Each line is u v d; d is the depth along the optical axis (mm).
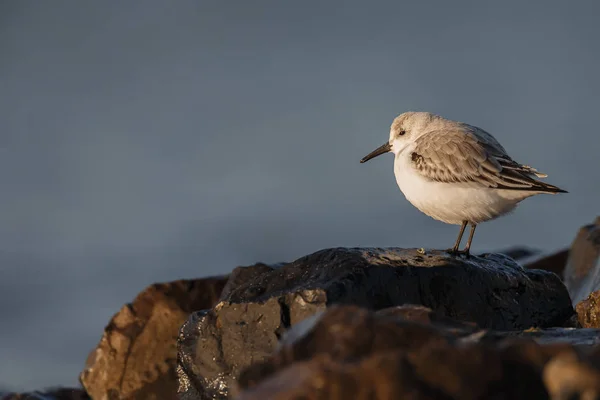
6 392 13125
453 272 8750
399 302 8297
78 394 11516
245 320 8062
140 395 11117
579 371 4574
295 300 7902
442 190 9984
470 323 6438
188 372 8289
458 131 10188
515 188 9648
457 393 4816
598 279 11344
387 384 4746
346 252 8648
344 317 5574
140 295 11516
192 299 11508
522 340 5484
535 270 9656
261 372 5488
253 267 10633
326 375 4828
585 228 12742
